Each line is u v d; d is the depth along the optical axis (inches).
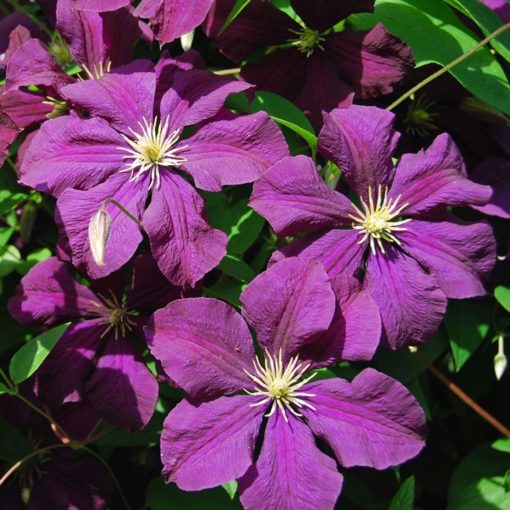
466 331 22.2
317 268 19.7
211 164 20.3
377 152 20.6
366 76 21.9
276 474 19.5
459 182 20.6
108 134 20.7
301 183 20.1
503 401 24.0
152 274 20.9
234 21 22.0
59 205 20.1
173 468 19.3
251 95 21.6
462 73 22.3
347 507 23.5
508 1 23.5
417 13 22.9
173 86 20.9
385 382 19.6
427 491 25.0
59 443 22.6
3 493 22.5
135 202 20.2
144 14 20.5
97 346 21.3
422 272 20.4
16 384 20.6
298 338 19.8
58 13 21.8
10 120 20.9
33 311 21.3
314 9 21.8
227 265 21.3
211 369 19.7
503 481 22.4
